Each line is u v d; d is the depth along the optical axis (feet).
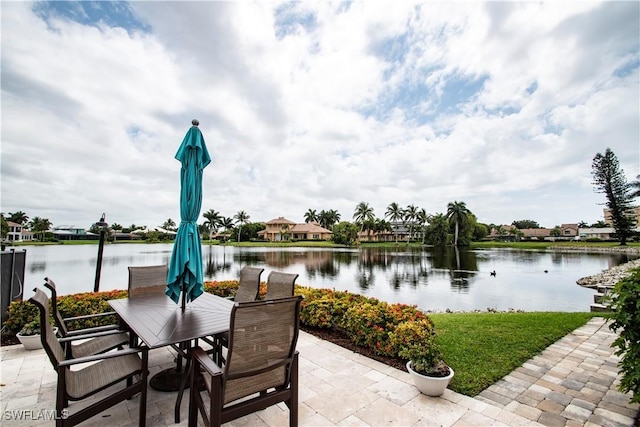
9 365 10.46
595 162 116.98
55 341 6.68
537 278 60.29
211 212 231.71
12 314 13.06
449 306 37.32
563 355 12.25
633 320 7.66
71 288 41.45
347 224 176.04
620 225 121.08
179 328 7.69
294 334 6.45
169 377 9.18
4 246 15.11
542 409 8.14
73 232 224.33
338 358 11.55
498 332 15.07
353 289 48.42
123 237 249.75
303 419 7.45
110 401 6.26
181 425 7.04
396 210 217.15
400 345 10.62
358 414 7.71
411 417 7.59
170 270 9.56
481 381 9.62
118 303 10.71
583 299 41.42
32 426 6.94
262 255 114.62
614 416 7.80
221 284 19.03
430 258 104.63
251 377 5.96
